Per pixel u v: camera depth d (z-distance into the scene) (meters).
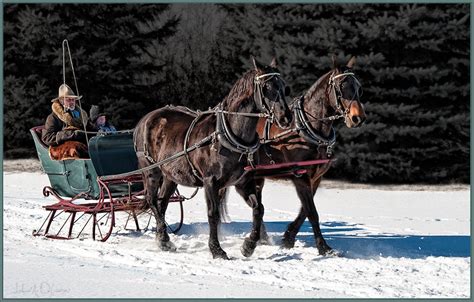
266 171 10.79
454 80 23.56
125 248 11.24
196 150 10.44
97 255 10.64
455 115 23.23
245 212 15.73
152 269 9.70
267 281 9.01
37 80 24.98
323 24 22.95
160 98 28.98
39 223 13.43
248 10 24.44
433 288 8.70
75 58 24.55
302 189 10.74
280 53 23.25
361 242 11.90
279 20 23.45
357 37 22.83
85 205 12.09
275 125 11.09
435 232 13.34
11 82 24.47
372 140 23.27
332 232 13.16
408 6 22.27
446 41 23.17
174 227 13.32
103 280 8.91
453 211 17.11
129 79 25.78
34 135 12.45
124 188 12.16
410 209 17.44
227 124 10.13
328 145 10.84
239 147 10.04
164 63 29.62
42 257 10.38
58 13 24.50
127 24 25.61
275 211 16.33
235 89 10.21
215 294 8.23
